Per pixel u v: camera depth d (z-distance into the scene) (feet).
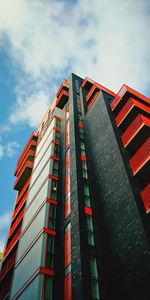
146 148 56.29
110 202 58.44
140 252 43.39
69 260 55.62
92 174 71.77
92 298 44.09
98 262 50.60
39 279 53.16
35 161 104.17
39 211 72.54
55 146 93.35
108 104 86.74
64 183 76.54
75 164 72.54
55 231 64.64
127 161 61.05
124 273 45.19
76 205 60.85
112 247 51.34
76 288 46.32
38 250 60.59
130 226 48.42
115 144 66.69
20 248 73.51
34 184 89.76
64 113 113.39
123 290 43.73
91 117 91.45
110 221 55.52
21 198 114.11
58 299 51.19
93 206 62.39
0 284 85.51
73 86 121.70
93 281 47.06
